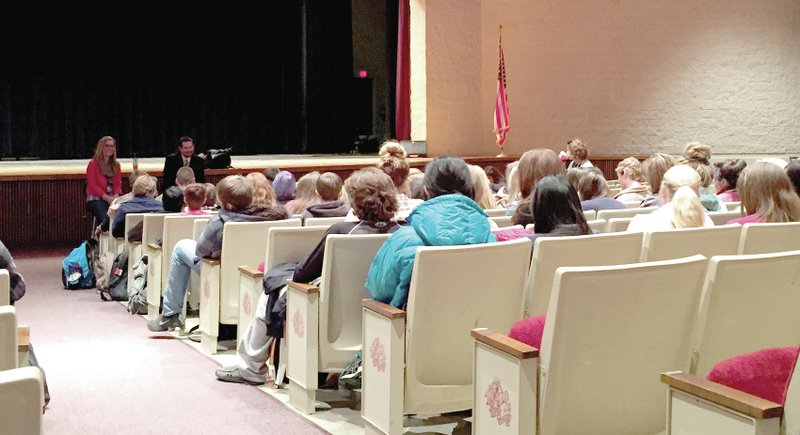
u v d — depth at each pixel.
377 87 15.88
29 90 13.95
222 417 3.55
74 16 14.20
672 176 4.07
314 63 15.32
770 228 3.36
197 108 15.62
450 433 3.31
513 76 12.88
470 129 12.88
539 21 12.74
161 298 5.48
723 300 2.54
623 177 5.90
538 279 3.02
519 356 2.25
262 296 3.96
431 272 2.83
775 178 3.64
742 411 1.76
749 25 11.94
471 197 3.27
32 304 6.09
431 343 2.93
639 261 3.23
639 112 12.47
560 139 12.82
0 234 9.20
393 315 2.87
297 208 5.36
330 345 3.51
